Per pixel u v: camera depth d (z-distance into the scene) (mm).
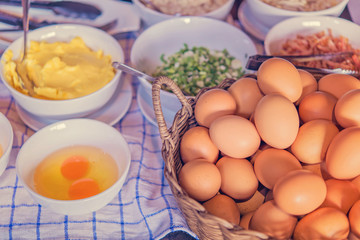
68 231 529
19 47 672
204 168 485
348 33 715
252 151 498
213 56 736
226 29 735
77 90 624
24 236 522
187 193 483
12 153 601
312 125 501
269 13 732
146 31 715
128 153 539
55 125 559
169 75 694
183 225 531
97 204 509
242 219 498
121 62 666
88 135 574
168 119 657
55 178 547
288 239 416
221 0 802
